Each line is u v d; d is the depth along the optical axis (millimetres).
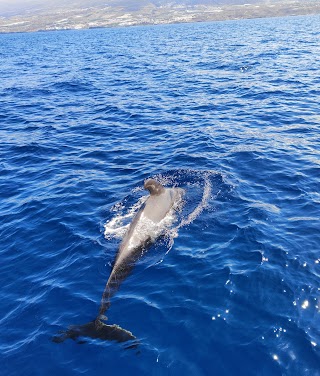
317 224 9711
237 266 8445
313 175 12289
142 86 28375
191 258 8820
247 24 102000
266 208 10555
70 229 10352
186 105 22141
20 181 13703
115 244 9516
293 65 31750
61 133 18734
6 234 10430
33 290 8359
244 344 6688
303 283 7840
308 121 17594
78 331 7219
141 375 6332
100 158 15227
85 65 41969
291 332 6828
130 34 96125
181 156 14617
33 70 40562
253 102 21609
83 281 8469
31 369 6586
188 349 6691
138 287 8125
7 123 21062
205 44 55625
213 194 11453
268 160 13609
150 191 10484
